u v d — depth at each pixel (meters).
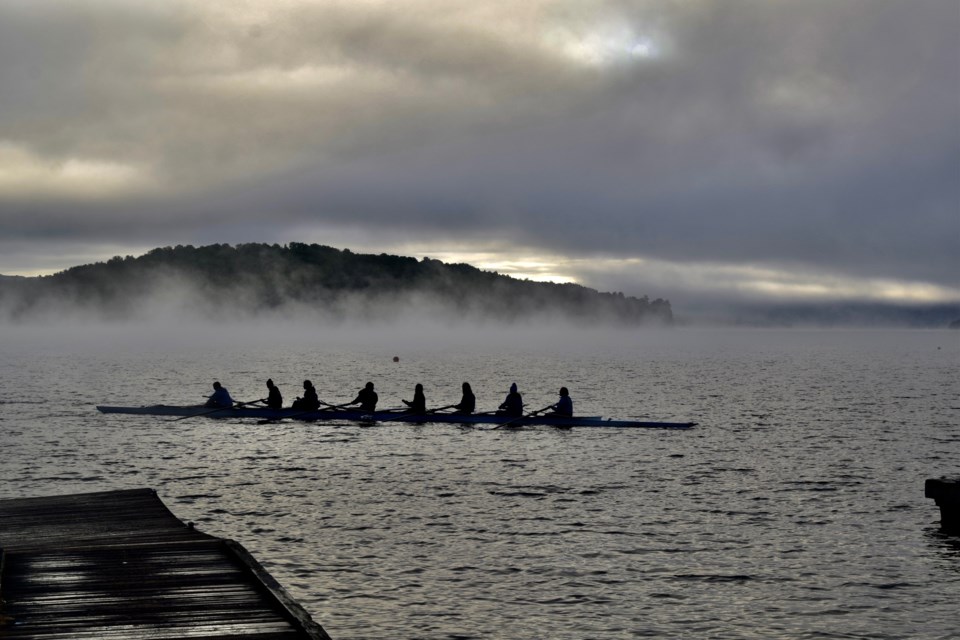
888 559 18.97
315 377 89.25
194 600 13.09
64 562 15.08
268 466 30.48
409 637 14.55
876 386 74.69
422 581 17.34
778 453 33.81
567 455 33.00
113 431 39.50
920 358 148.12
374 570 18.02
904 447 35.88
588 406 56.78
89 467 30.30
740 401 59.91
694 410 53.38
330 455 32.84
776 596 16.62
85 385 73.56
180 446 35.00
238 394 67.38
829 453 33.97
